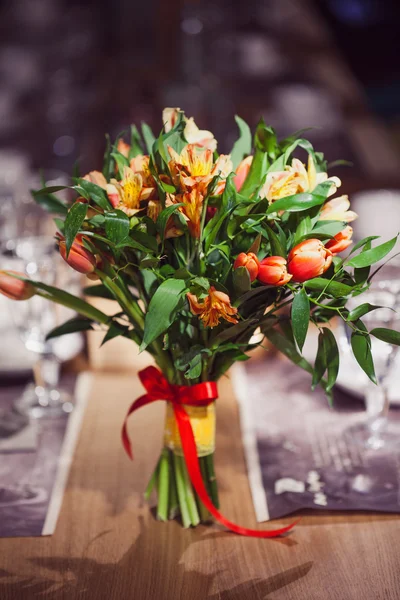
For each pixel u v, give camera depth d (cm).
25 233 167
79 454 116
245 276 78
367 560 91
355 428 123
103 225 83
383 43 584
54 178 199
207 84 278
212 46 309
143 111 267
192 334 90
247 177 87
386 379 117
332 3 580
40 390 134
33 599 85
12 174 232
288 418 127
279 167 87
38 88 297
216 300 78
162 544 94
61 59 312
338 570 89
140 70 289
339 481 107
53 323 126
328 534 96
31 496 104
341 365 135
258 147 91
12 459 114
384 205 191
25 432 121
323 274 86
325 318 92
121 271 90
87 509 102
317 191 84
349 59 582
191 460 93
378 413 121
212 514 95
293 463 112
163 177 83
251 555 92
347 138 262
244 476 110
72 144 265
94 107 276
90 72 300
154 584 87
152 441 120
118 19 323
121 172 89
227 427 124
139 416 128
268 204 82
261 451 116
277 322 94
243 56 306
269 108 266
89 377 142
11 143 266
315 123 265
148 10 319
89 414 128
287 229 86
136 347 144
